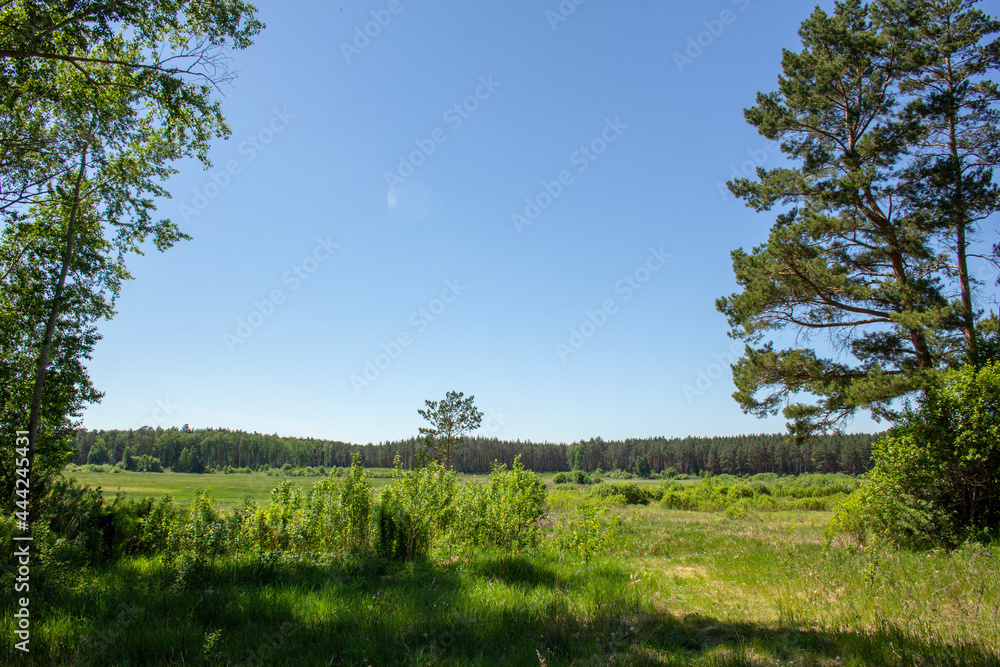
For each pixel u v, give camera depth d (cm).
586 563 996
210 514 1034
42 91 1057
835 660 492
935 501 1113
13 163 1137
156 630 560
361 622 623
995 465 1057
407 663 500
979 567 793
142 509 1159
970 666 443
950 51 1548
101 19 920
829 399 1609
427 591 787
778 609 691
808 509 3462
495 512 1194
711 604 737
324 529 1133
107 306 1368
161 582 766
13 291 1247
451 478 1341
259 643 534
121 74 1080
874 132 1567
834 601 702
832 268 1603
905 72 1627
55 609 626
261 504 1180
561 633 588
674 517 2766
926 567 825
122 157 1342
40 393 1137
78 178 1259
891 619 596
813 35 1706
